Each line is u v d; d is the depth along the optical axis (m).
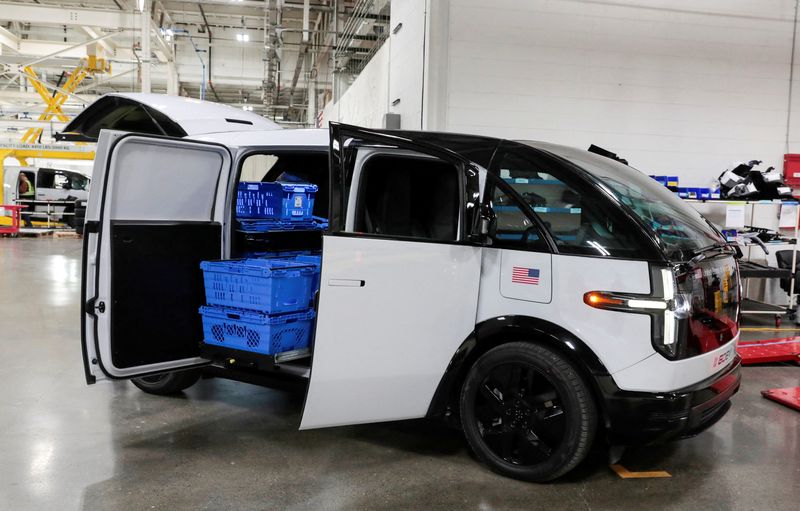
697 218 3.15
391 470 2.86
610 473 2.88
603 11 7.11
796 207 6.81
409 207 2.90
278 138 3.57
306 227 4.08
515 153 2.85
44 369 4.45
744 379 4.55
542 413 2.68
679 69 7.32
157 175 3.16
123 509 2.46
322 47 17.09
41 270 9.64
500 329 2.71
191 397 3.89
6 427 3.33
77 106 22.53
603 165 3.11
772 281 7.52
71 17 13.50
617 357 2.51
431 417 2.89
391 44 8.62
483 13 6.93
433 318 2.78
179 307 3.30
